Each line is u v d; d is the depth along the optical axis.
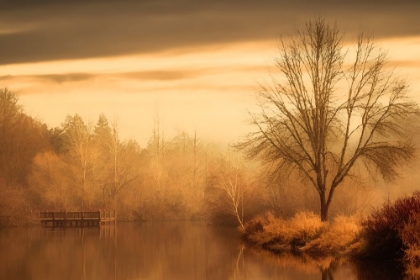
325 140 46.88
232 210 71.31
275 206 63.88
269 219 52.53
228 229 71.94
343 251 38.91
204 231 68.56
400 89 45.00
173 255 42.41
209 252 44.16
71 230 73.25
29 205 87.31
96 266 36.41
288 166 47.62
